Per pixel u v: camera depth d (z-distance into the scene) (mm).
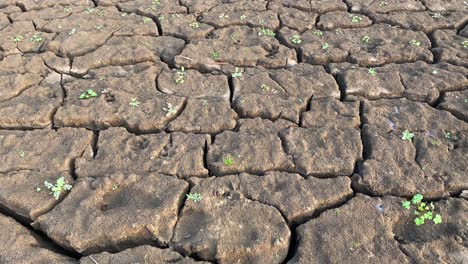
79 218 617
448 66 917
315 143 741
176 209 636
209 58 954
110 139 756
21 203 642
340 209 633
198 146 739
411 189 658
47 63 946
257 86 876
